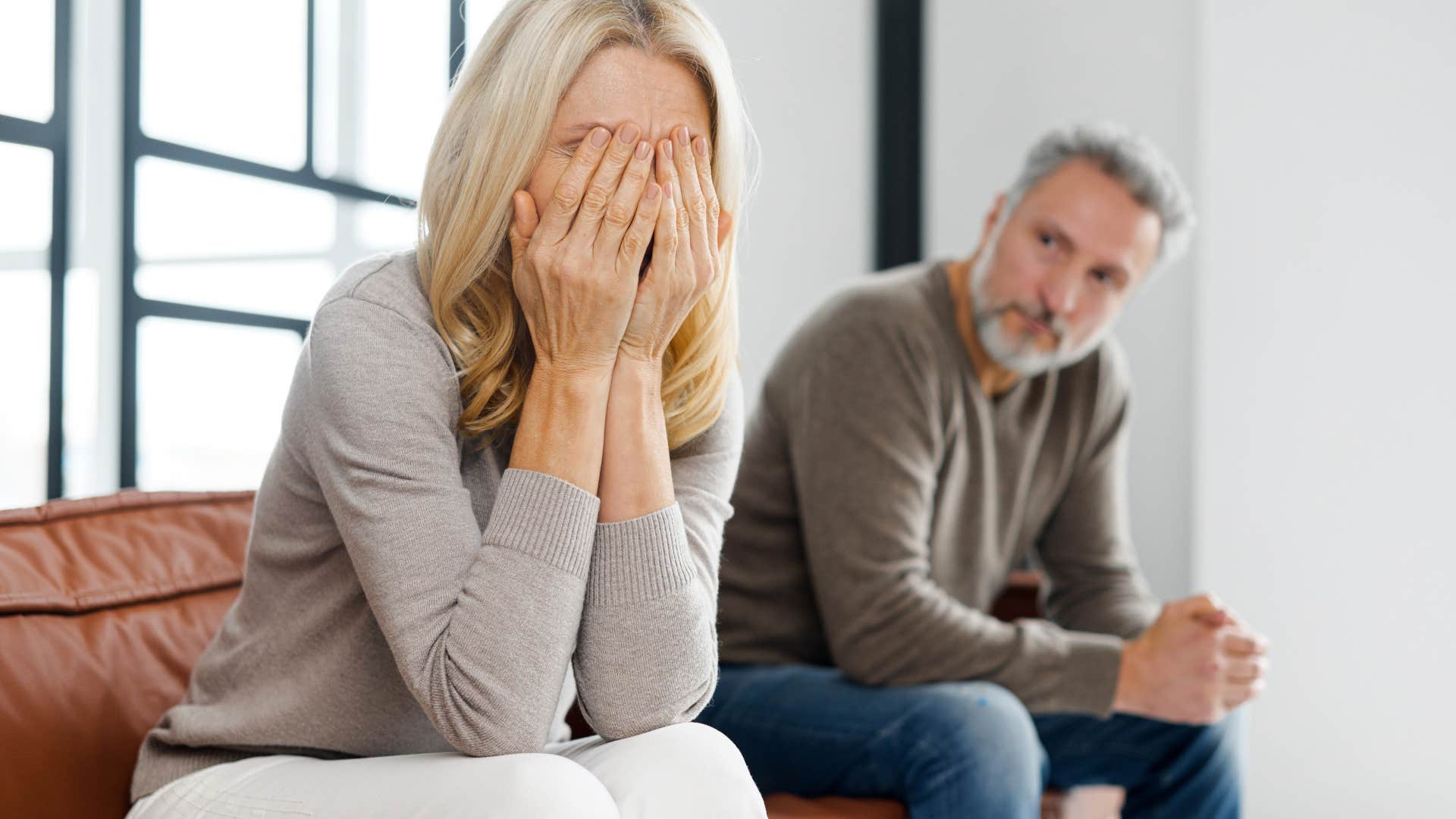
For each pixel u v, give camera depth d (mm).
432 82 2346
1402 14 2682
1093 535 1961
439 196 1053
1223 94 2805
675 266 1042
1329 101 2727
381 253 1098
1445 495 2617
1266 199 2764
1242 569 2746
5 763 1112
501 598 943
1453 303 2627
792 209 2848
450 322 1036
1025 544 1920
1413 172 2666
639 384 1047
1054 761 1833
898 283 1796
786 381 1748
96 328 1817
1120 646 1631
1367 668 2650
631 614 999
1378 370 2672
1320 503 2699
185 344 1952
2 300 1736
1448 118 2646
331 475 987
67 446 1773
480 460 1082
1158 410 2965
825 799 1551
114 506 1341
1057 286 1696
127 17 1829
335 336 1006
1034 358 1729
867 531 1608
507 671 928
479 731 923
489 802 839
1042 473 1894
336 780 933
